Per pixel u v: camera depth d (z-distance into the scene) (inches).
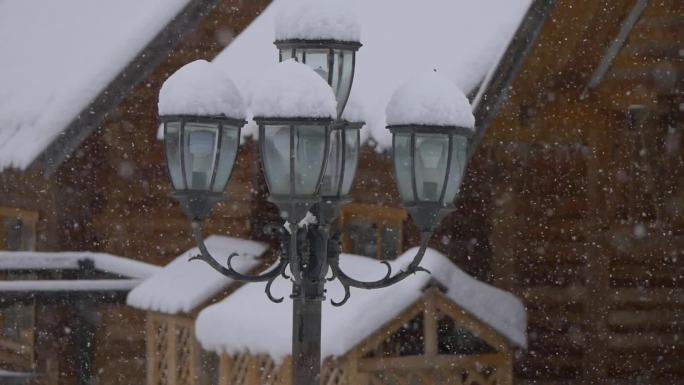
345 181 695.7
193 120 645.9
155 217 1795.0
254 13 1835.6
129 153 1795.0
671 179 1378.0
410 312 1131.3
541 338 1352.1
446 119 653.3
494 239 1338.6
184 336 1418.6
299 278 658.8
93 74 1680.6
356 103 709.9
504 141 1334.9
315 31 700.7
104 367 1752.0
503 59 1182.3
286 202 644.1
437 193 658.2
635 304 1371.8
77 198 1781.5
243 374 1244.5
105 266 1732.3
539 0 1171.3
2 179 1935.3
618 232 1368.1
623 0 1261.1
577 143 1364.4
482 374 1213.1
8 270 1695.4
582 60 1325.0
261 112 639.1
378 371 1125.7
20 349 1872.5
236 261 1451.8
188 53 1811.0
